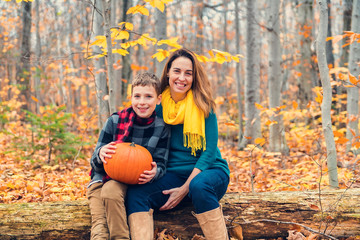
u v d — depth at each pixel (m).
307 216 2.47
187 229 2.45
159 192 2.33
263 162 4.89
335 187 3.12
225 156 5.45
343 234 2.42
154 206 2.35
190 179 2.34
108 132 2.47
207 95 2.47
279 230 2.47
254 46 6.56
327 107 3.14
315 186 3.59
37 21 9.91
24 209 2.38
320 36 3.08
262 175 4.43
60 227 2.34
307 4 8.92
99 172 2.42
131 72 9.02
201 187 2.18
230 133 8.84
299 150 6.27
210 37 18.36
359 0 5.38
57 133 4.98
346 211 2.46
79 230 2.35
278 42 6.12
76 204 2.46
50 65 8.77
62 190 3.35
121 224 2.15
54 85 10.52
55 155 5.06
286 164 5.18
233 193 2.71
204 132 2.41
